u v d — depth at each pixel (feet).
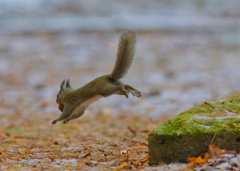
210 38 109.81
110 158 26.35
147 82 76.28
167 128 22.31
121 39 26.55
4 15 142.20
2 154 27.20
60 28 124.26
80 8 153.28
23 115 55.31
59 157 27.22
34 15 144.66
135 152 28.55
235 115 22.36
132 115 54.80
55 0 160.04
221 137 21.03
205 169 19.30
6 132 42.57
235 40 107.14
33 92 71.31
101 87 25.89
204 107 24.20
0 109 59.11
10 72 84.94
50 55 98.17
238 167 19.40
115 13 149.48
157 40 107.45
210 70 82.99
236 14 143.95
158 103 62.03
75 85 76.79
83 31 118.83
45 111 58.49
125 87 25.31
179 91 68.64
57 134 41.37
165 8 157.48
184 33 114.52
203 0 163.63
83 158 26.68
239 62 88.53
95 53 99.50
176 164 21.30
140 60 92.02
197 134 21.22
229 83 73.15
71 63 92.17
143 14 149.79
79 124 48.96
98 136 39.47
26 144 34.19
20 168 22.50
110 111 57.47
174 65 87.81
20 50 101.91
